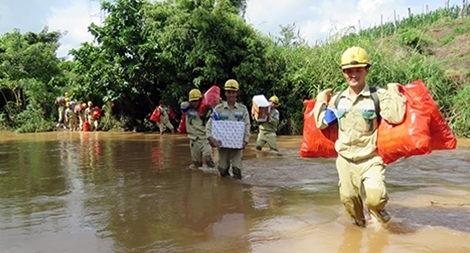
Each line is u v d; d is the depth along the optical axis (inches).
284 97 687.7
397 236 157.9
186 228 175.3
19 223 188.1
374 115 162.1
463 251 141.1
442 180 261.0
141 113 837.8
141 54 724.0
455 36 808.3
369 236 159.0
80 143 570.6
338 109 169.3
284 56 716.7
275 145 417.1
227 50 697.6
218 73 693.3
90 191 252.1
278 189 246.4
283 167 323.6
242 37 706.8
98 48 770.8
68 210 209.0
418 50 746.2
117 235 168.2
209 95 322.7
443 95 569.9
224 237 162.6
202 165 339.6
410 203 205.0
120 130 824.3
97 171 326.3
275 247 149.9
